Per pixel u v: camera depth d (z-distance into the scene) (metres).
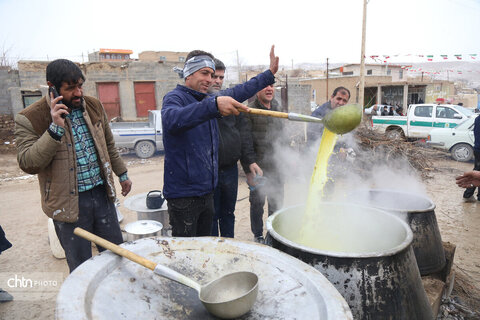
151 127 9.29
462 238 3.69
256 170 2.86
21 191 6.12
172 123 1.58
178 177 1.97
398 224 1.69
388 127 9.91
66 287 1.05
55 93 1.72
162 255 1.36
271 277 1.23
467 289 2.59
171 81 14.68
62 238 1.97
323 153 1.68
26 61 12.99
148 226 2.98
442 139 8.50
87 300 1.02
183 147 1.92
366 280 1.32
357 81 22.62
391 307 1.34
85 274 1.14
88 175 2.00
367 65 33.31
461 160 8.27
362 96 13.02
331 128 1.31
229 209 2.82
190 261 1.36
